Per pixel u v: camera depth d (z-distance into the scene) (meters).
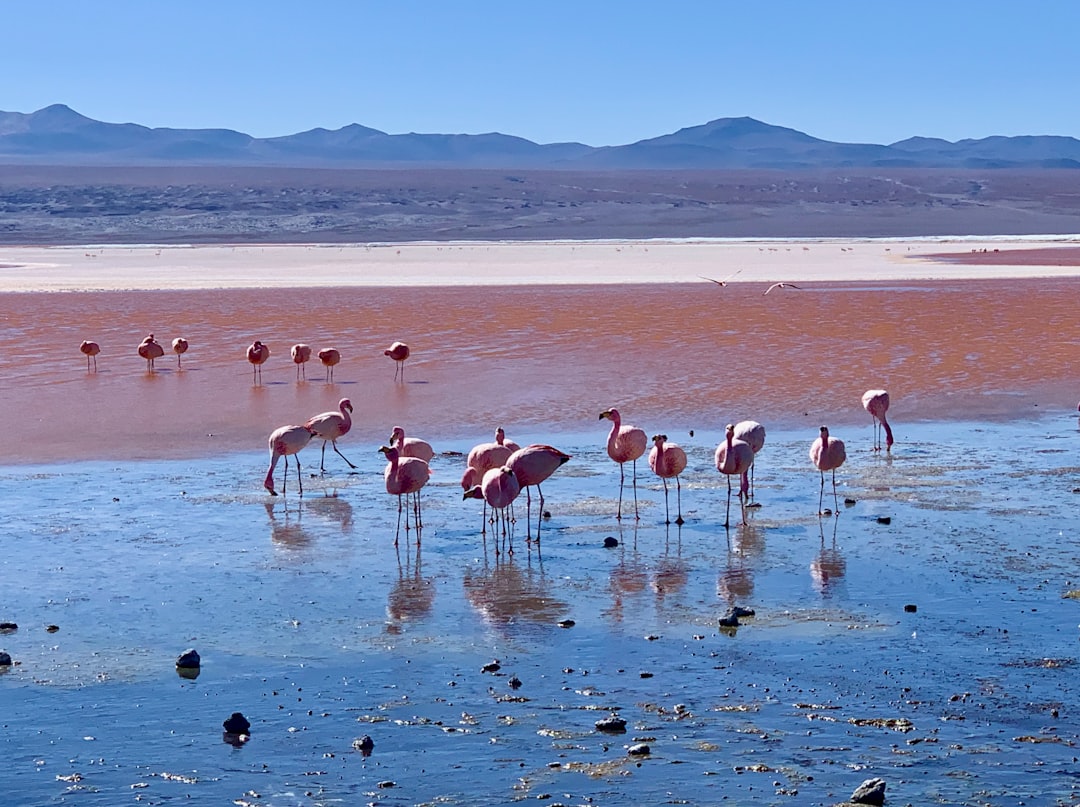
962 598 12.91
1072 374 27.52
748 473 18.75
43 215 150.50
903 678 10.73
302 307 42.19
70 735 9.80
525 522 16.41
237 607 12.97
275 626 12.38
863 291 46.28
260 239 115.56
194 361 30.98
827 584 13.48
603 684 10.70
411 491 15.41
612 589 13.48
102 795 8.77
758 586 13.48
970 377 27.25
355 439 21.95
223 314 40.41
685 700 10.32
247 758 9.34
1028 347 31.20
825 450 16.88
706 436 21.78
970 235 115.56
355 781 8.94
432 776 8.98
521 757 9.27
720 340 32.94
